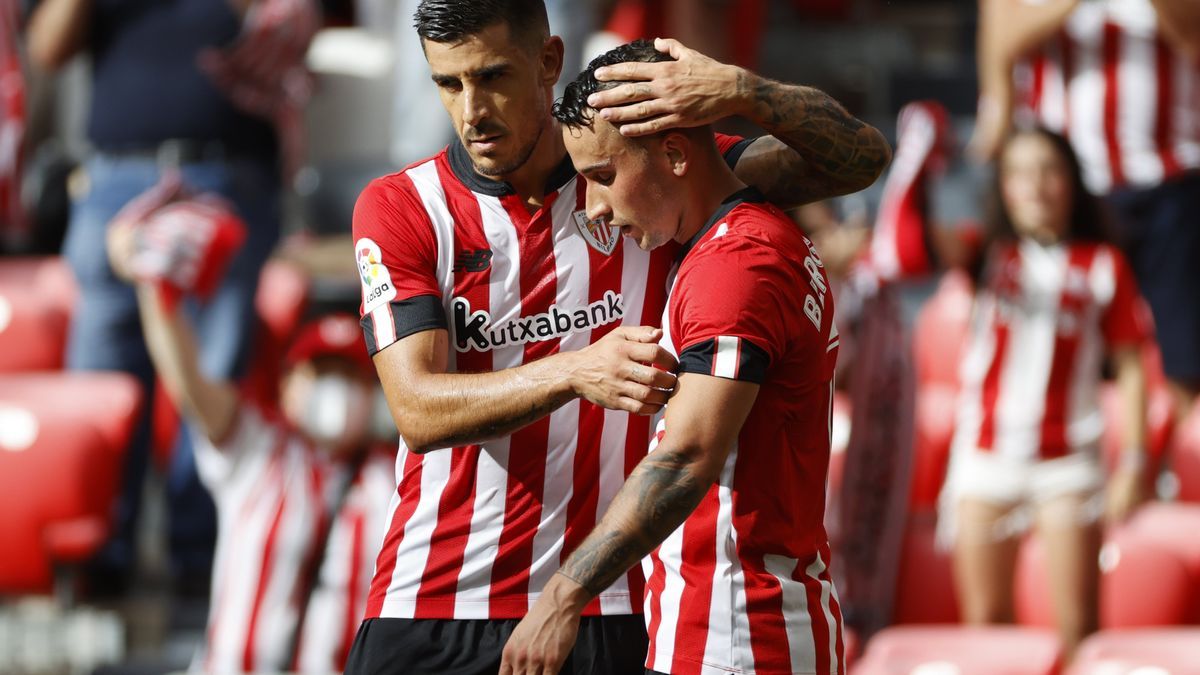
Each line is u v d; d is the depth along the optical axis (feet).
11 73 87.15
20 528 69.67
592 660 37.32
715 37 96.68
